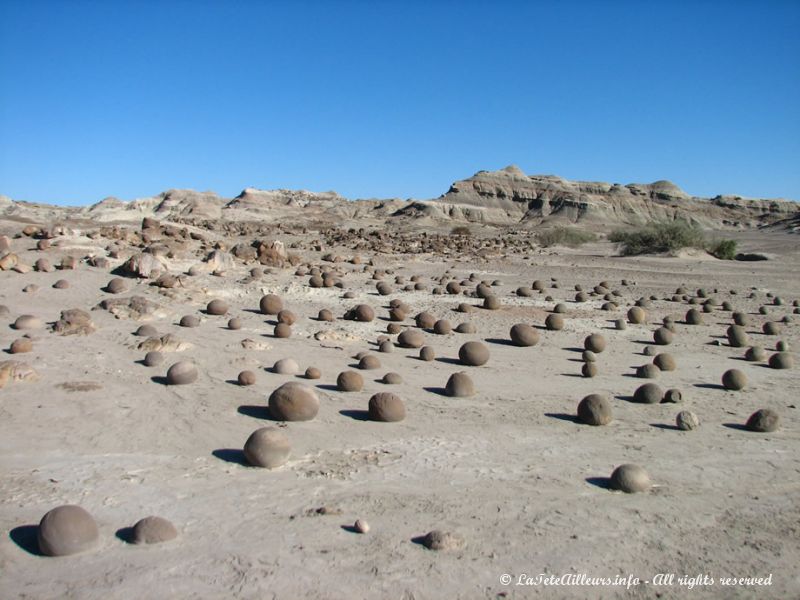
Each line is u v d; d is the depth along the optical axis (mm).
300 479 8180
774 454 9641
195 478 8141
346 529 6902
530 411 11516
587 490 8133
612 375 14562
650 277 36156
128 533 6738
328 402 11453
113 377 12383
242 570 6078
